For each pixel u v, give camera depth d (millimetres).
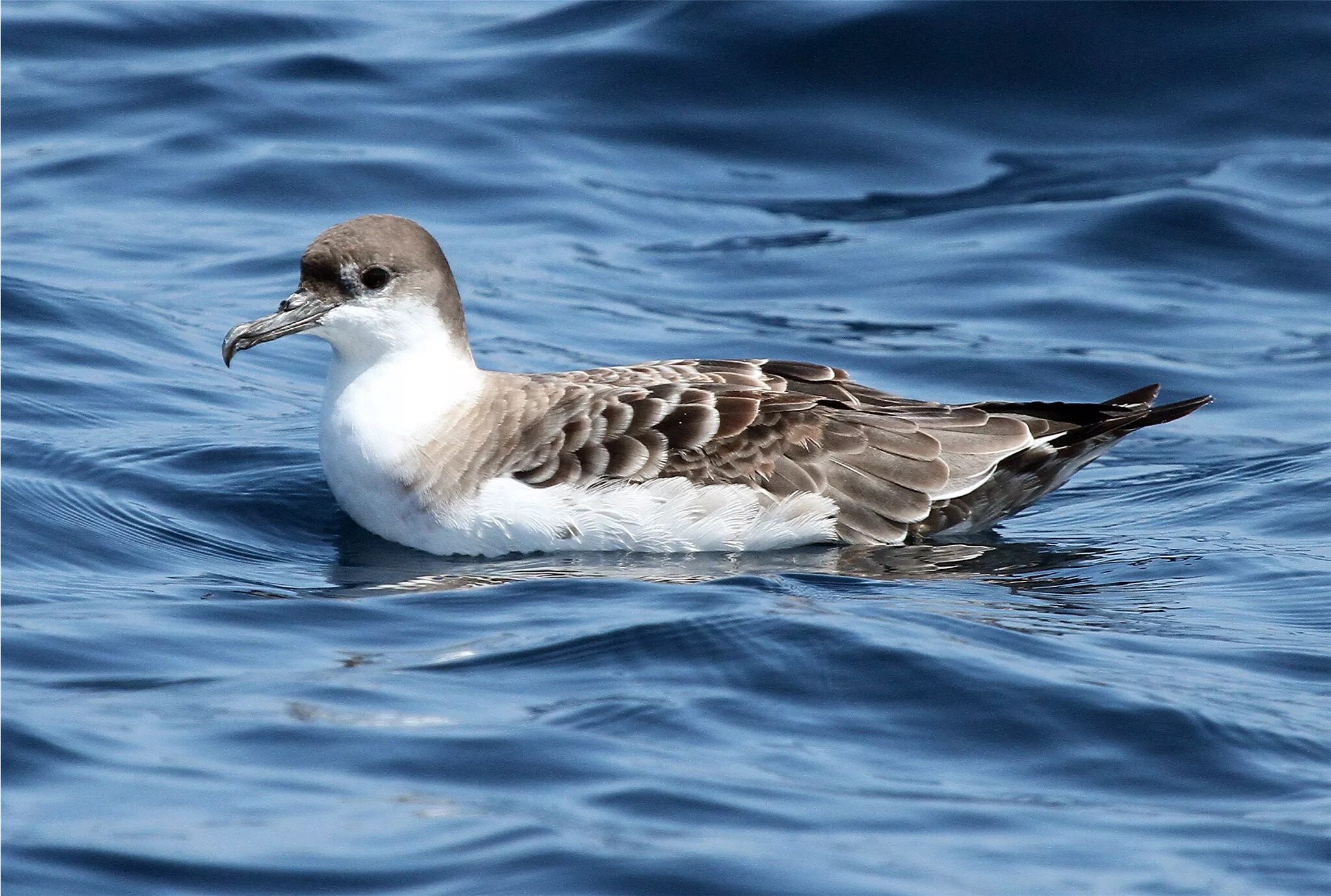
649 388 14250
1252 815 9422
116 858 8664
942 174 22641
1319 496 15055
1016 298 20078
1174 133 23094
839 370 14820
